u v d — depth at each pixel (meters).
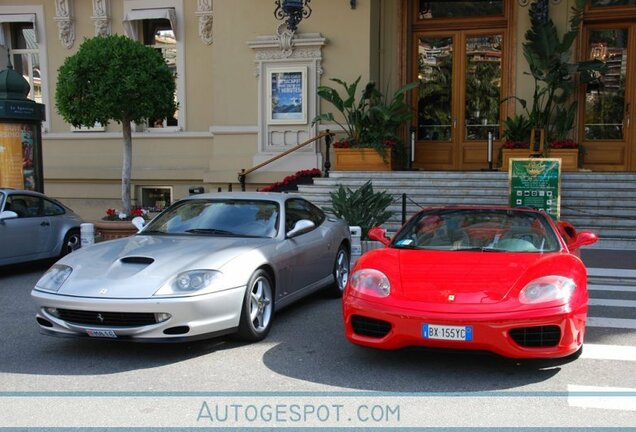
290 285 6.51
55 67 16.81
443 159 15.59
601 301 7.66
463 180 12.83
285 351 5.53
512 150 13.40
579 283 4.88
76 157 16.73
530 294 4.66
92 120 10.98
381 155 13.60
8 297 8.01
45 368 5.11
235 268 5.52
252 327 5.68
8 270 10.17
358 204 10.51
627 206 11.87
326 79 14.70
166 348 5.64
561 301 4.64
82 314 5.21
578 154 13.65
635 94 14.45
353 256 9.60
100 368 5.09
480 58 15.27
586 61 13.31
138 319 5.11
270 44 14.77
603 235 11.36
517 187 11.09
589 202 12.02
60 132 16.83
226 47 15.20
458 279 4.88
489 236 5.88
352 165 13.84
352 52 14.54
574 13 13.86
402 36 15.38
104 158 16.58
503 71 15.08
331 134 14.35
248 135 15.19
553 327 4.60
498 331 4.50
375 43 14.95
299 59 14.76
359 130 13.88
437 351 4.70
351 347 5.65
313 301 7.75
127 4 16.34
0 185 11.43
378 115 14.02
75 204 16.81
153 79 11.11
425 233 6.05
